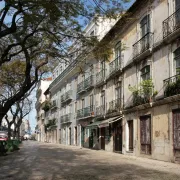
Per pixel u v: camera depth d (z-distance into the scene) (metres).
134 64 22.52
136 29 22.36
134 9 22.17
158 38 18.95
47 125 61.88
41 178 10.75
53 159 18.48
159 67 18.73
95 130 32.50
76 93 42.00
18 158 19.16
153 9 19.84
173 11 17.56
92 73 34.00
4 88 33.25
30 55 15.11
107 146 28.28
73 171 12.66
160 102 18.06
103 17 12.02
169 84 17.11
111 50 13.70
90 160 17.98
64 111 49.88
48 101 64.25
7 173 12.09
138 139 21.39
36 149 30.34
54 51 14.29
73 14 11.02
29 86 15.23
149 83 19.33
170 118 17.12
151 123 19.50
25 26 12.40
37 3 10.02
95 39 13.20
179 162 16.09
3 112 14.03
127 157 20.48
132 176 11.32
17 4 9.83
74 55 14.39
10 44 13.95
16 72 26.39
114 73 26.11
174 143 16.73
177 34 16.62
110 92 28.17
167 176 11.47
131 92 22.97
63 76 49.06
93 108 33.25
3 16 9.95
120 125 25.11
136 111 21.86
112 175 11.51
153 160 18.17
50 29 12.57
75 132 42.53
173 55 17.39
